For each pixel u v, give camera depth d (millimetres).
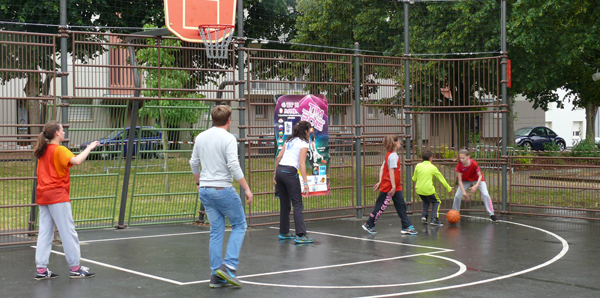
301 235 8602
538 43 18359
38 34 8672
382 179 9578
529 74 19766
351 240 8945
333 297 5477
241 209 5969
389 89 12047
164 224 10562
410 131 12180
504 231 9836
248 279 6258
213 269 5895
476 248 8219
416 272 6613
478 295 5566
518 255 7684
